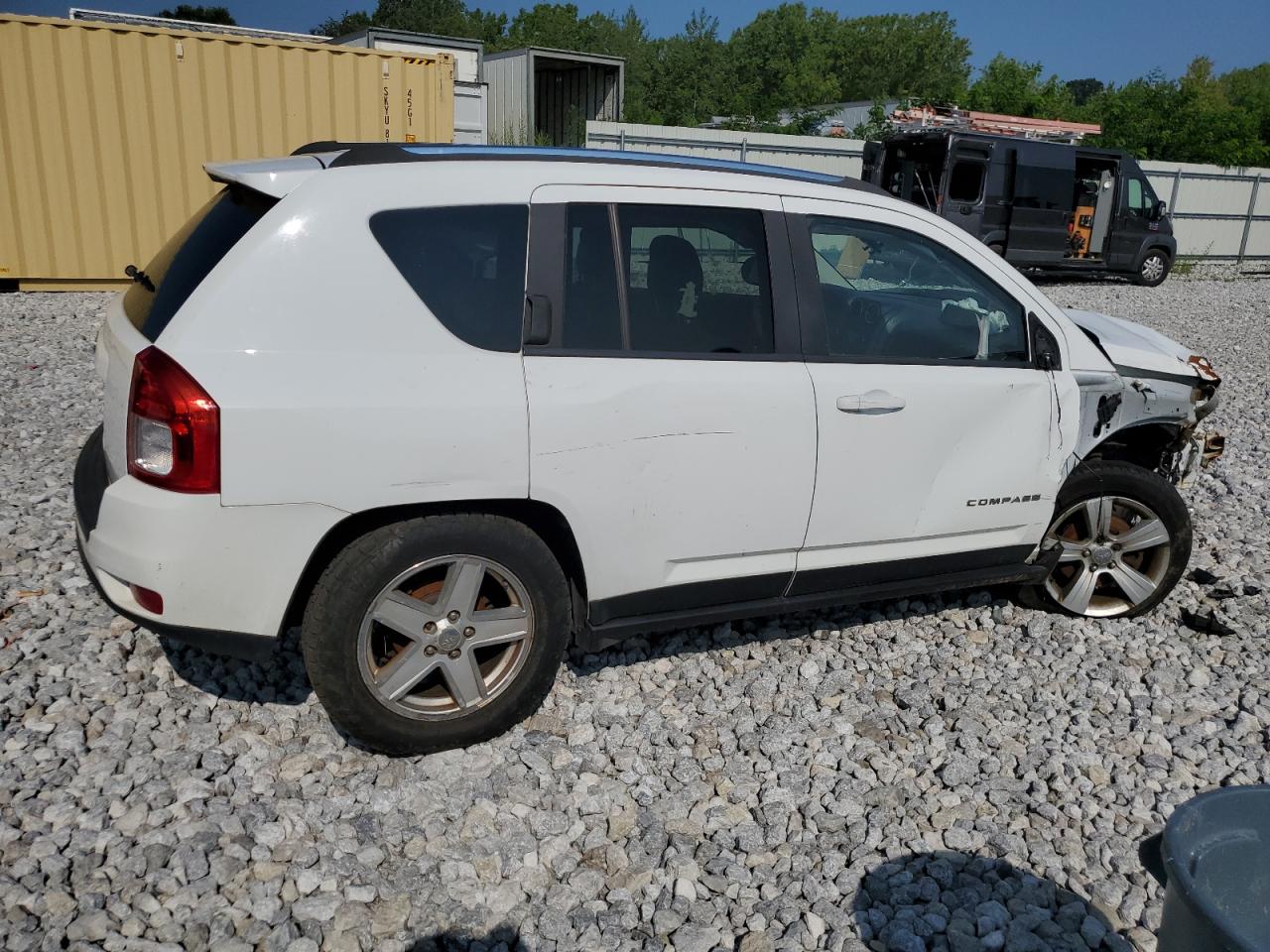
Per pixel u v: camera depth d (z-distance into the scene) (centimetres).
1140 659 432
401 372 305
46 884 273
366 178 312
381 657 334
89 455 361
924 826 319
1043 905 288
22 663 377
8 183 1098
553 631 339
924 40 8456
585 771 337
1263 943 194
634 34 7638
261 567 298
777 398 355
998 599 481
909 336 394
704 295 354
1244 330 1402
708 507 353
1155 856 304
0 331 951
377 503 304
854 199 386
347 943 262
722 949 268
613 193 342
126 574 295
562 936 270
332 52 1182
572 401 323
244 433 287
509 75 2520
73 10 1916
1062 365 418
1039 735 371
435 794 319
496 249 324
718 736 362
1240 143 3294
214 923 265
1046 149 1827
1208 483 684
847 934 274
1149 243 2000
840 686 398
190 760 326
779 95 7000
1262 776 353
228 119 1162
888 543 394
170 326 293
